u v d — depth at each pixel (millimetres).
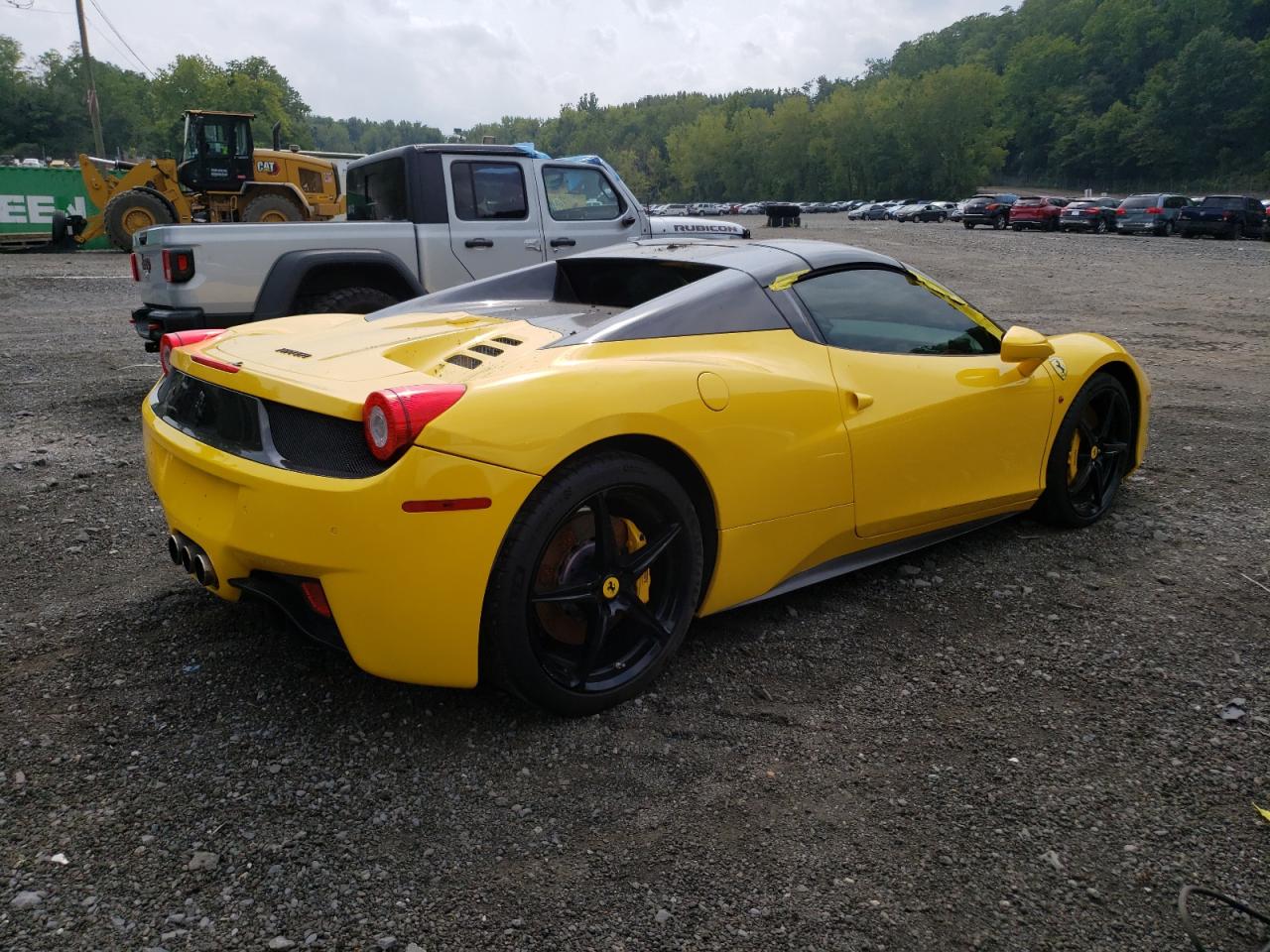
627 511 2502
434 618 2178
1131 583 3400
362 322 3225
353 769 2236
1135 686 2670
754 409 2678
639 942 1728
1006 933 1767
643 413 2395
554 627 2445
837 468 2914
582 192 7406
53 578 3348
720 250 3270
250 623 2982
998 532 3928
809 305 3051
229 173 18328
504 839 2004
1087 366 3795
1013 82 142000
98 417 5930
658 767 2270
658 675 2701
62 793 2121
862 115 131000
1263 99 105438
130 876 1869
